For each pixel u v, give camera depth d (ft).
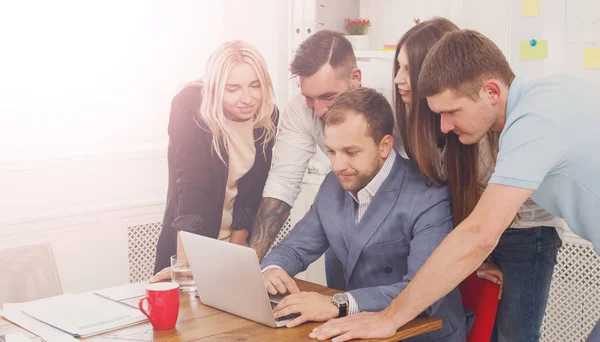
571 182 4.75
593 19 7.72
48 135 8.36
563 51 7.97
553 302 8.48
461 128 5.04
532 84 4.80
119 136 8.87
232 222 8.02
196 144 7.74
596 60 7.74
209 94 7.73
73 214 8.47
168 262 8.04
